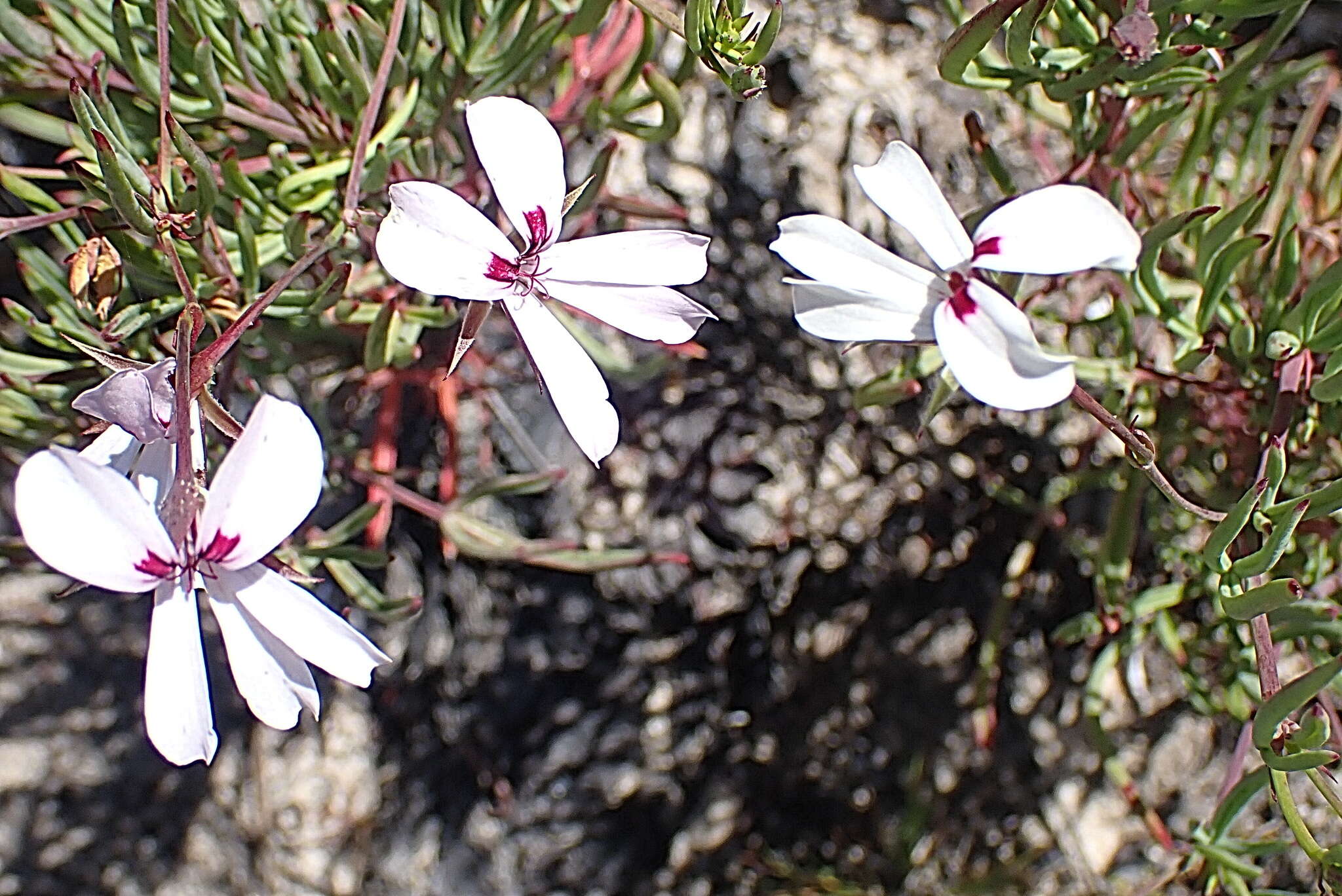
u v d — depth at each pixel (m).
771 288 0.35
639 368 0.33
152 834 0.37
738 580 0.35
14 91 0.30
